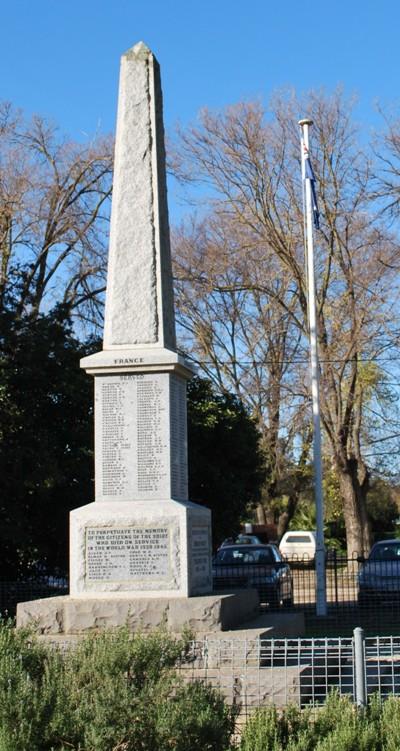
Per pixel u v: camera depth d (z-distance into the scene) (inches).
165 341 594.2
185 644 391.2
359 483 1797.5
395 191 1612.9
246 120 1662.2
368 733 343.3
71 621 538.6
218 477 1247.5
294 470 2150.6
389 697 386.9
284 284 1755.7
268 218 1679.4
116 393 580.4
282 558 1259.8
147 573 553.3
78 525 561.6
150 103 614.2
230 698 446.6
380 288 1632.6
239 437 1282.0
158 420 574.9
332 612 1015.0
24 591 917.8
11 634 387.2
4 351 1016.2
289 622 592.4
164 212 617.0
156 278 594.9
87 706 335.0
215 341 1993.1
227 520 1266.0
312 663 431.5
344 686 444.5
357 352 1664.6
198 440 1262.3
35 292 1457.9
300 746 336.5
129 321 591.2
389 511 2839.6
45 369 1020.5
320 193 1615.4
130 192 605.6
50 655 374.9
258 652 452.8
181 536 553.6
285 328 1929.1
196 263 1827.0
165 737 329.7
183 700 341.1
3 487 969.5
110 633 393.1
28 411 1011.3
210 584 591.8
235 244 1779.0
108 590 554.3
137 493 570.6
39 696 340.8
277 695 446.0
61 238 1531.7
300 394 1811.0
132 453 574.6
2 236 1422.2
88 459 1026.7
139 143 610.2
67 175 1544.0
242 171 1672.0
